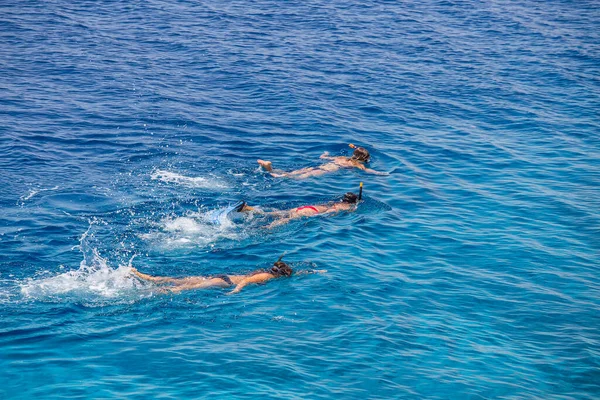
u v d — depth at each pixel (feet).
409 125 80.53
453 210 59.67
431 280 47.75
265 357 37.76
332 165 67.36
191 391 34.65
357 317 42.39
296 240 52.01
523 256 51.93
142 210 55.21
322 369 37.14
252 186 61.77
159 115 77.00
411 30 120.37
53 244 48.67
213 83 89.10
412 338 40.65
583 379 37.93
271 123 77.82
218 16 120.57
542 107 88.17
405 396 35.47
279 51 104.01
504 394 36.24
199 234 51.90
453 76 98.48
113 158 65.26
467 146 75.20
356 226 55.21
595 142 77.56
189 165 65.10
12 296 42.09
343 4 134.72
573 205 61.36
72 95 80.94
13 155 63.57
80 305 41.81
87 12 117.39
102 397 33.91
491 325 42.83
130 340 38.70
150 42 103.86
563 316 44.21
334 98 87.25
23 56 92.99
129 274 45.24
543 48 113.50
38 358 36.63
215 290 44.34
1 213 52.65
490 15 133.18
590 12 137.69
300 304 43.42
